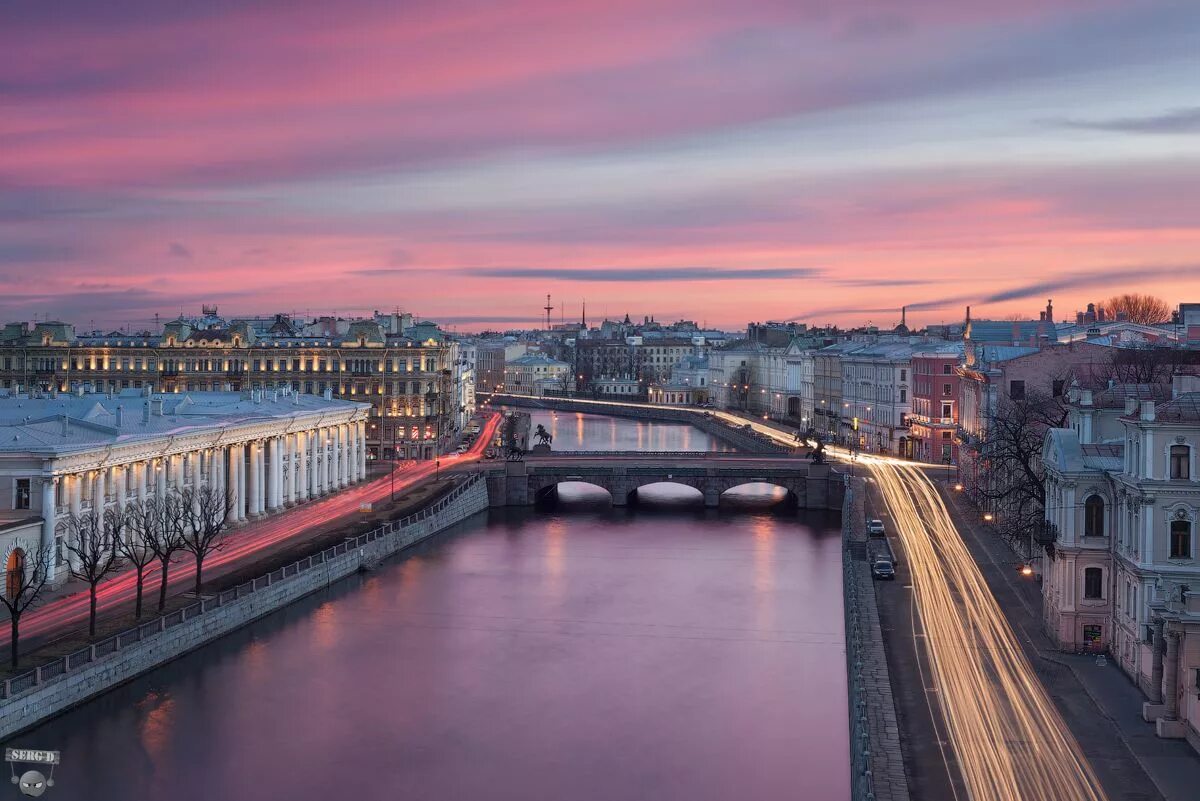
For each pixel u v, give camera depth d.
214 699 96.69
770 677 104.56
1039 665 89.06
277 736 89.00
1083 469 91.44
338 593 135.88
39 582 105.75
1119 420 87.31
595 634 118.69
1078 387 105.56
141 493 134.88
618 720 93.50
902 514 165.25
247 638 115.31
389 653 111.00
